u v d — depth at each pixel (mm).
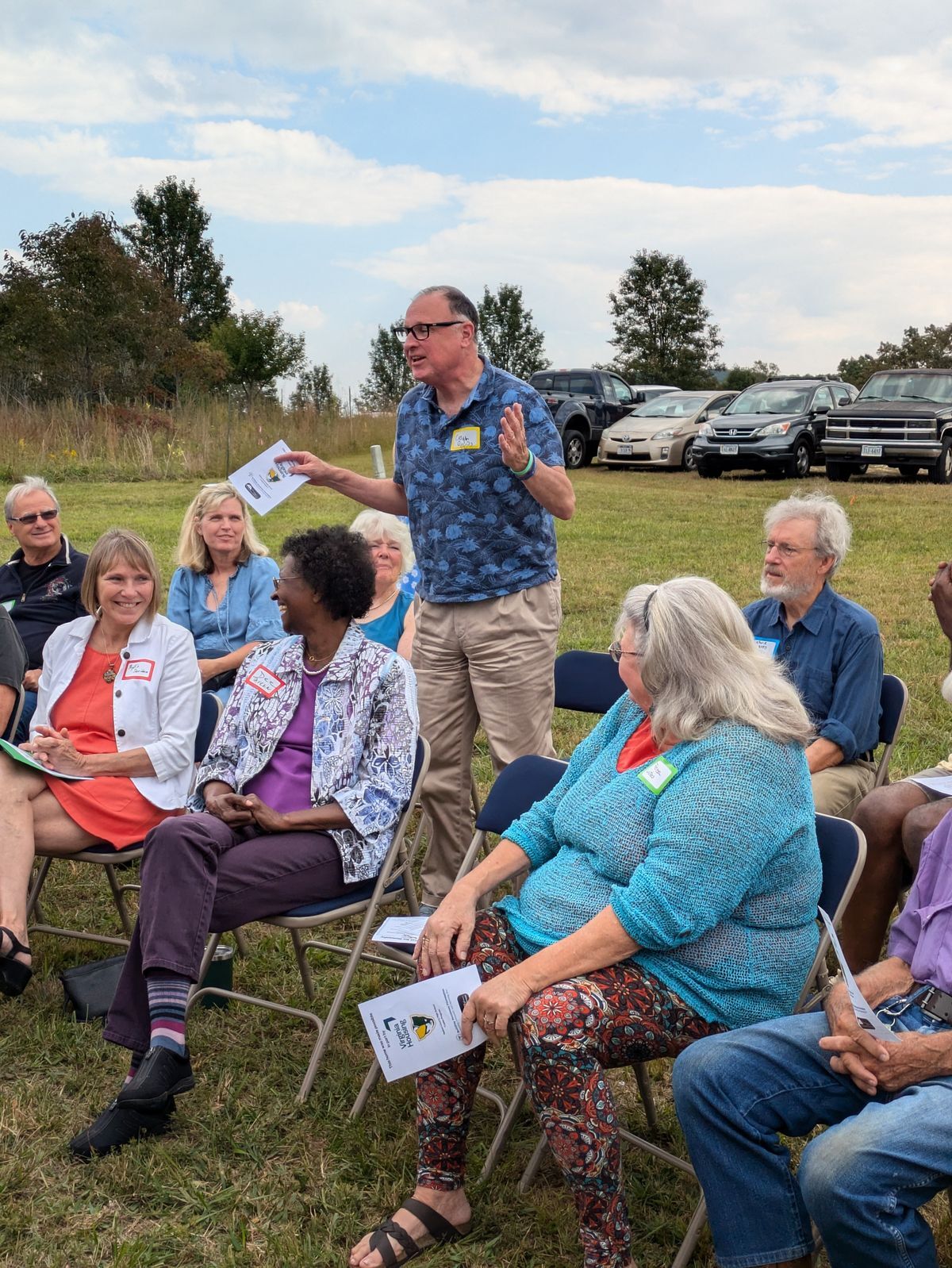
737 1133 2244
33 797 3566
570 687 4418
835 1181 2053
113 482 18438
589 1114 2336
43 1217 2641
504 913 2818
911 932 2486
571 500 3840
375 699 3318
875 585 9992
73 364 25828
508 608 3922
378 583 4812
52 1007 3557
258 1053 3324
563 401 21219
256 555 5164
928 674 7078
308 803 3264
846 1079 2311
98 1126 2873
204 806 3314
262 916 3092
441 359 3816
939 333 62969
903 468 18734
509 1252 2551
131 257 27188
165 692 3811
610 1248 2348
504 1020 2400
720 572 10633
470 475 3855
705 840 2408
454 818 4141
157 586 3850
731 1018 2500
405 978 3783
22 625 5074
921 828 3119
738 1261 2240
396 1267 2508
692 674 2525
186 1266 2516
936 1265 2084
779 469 18750
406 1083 3170
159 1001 2881
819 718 3768
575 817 2752
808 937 2553
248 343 34188
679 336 49469
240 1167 2834
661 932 2420
